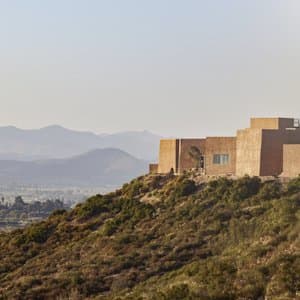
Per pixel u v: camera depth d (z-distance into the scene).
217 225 118.81
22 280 115.25
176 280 95.38
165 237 121.31
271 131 134.25
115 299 93.31
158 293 85.00
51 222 141.38
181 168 152.50
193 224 122.44
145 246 118.56
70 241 131.12
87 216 140.88
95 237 128.50
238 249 101.56
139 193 146.75
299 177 126.56
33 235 135.25
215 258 100.31
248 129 137.62
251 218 117.56
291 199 116.88
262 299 77.69
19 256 129.25
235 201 126.94
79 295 106.62
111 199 146.75
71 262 119.94
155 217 130.75
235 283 81.06
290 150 131.38
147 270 110.06
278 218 108.94
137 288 102.31
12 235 141.25
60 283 111.25
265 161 133.75
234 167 142.38
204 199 131.50
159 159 159.50
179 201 135.00
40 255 128.25
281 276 78.50
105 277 110.94
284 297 74.75
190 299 79.62
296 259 82.75
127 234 125.38
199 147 151.38
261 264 85.00
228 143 143.75
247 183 129.88
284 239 94.81
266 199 123.88
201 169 149.62
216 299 78.62
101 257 118.12
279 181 129.62
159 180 149.38
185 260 110.94
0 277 122.44
